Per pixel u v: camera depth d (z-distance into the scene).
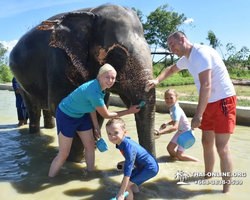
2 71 29.20
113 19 3.79
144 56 3.59
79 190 3.21
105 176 3.63
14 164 4.13
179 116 4.14
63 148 3.57
